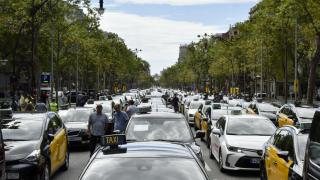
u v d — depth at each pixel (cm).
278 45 5816
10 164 1211
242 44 7506
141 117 1285
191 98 4550
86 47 6231
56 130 1526
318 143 747
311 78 4419
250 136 1609
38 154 1256
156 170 617
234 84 8975
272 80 8775
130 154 652
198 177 613
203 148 2277
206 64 10300
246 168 1512
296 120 2534
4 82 8075
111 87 11181
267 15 5341
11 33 4356
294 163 967
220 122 1803
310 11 4100
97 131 1650
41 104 2859
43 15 4062
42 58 5469
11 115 1435
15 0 3972
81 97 5919
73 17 4991
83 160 1912
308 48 5569
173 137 1216
